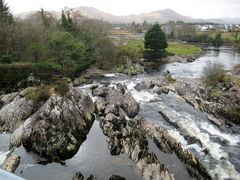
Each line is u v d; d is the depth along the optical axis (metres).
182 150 30.41
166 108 43.88
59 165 28.05
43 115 33.03
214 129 37.28
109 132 34.75
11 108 38.06
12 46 63.00
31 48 62.22
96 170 27.00
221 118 42.81
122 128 35.31
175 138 33.81
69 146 30.80
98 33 87.00
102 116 40.19
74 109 35.88
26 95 40.06
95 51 78.75
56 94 36.78
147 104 46.03
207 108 45.22
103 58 79.69
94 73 72.31
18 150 30.56
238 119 42.69
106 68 78.44
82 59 72.38
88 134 34.94
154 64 92.88
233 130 38.41
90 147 31.72
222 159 29.52
